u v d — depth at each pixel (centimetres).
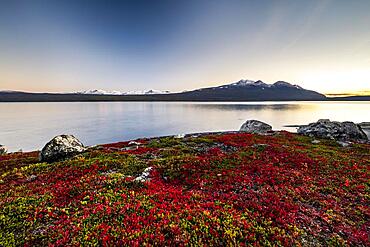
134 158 2809
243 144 3916
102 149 3716
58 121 13875
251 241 1089
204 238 1063
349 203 1647
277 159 2650
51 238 1043
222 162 2425
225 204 1462
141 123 13212
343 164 2608
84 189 1630
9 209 1324
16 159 3312
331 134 5359
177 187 1788
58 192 1592
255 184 1884
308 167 2458
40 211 1296
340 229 1303
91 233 1059
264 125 6938
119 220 1177
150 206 1322
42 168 2472
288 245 1089
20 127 11244
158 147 3912
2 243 1016
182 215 1240
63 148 3095
